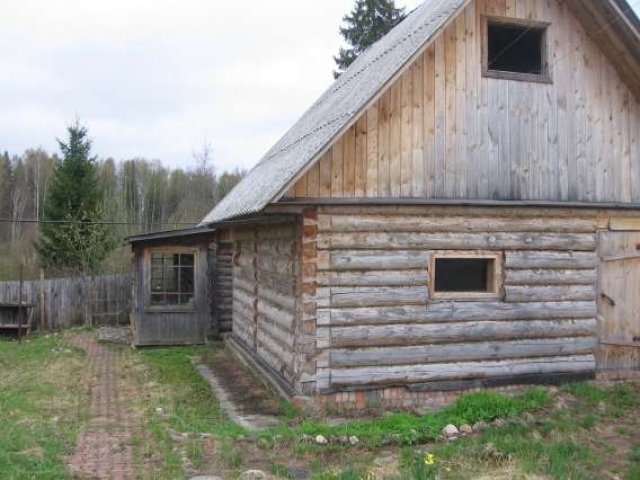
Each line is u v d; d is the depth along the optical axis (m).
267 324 11.55
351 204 9.12
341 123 8.67
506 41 11.62
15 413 8.97
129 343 16.52
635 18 9.68
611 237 10.64
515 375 9.97
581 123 10.45
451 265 10.59
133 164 51.72
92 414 9.23
